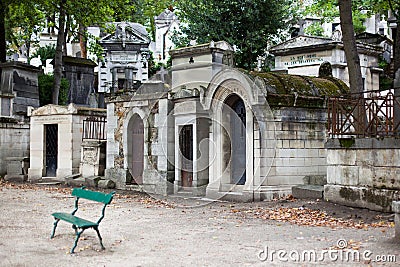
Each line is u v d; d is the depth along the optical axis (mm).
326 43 24969
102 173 20953
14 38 34719
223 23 30438
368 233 9844
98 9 28625
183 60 21406
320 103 16062
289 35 33000
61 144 21922
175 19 56312
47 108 22281
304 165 15828
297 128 15719
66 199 16281
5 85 25953
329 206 12969
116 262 7668
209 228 10750
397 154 11719
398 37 21062
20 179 22797
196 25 30891
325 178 15758
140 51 36438
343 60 25047
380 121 12320
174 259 7840
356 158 12688
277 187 15352
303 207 13219
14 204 14836
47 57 43781
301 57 26312
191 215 12766
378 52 27047
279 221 11617
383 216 11508
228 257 7945
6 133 24031
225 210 13586
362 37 30312
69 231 10336
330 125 13859
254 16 30078
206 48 20734
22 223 11352
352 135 13594
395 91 12352
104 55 36188
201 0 31125
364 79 26359
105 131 22953
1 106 24359
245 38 30281
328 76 17859
